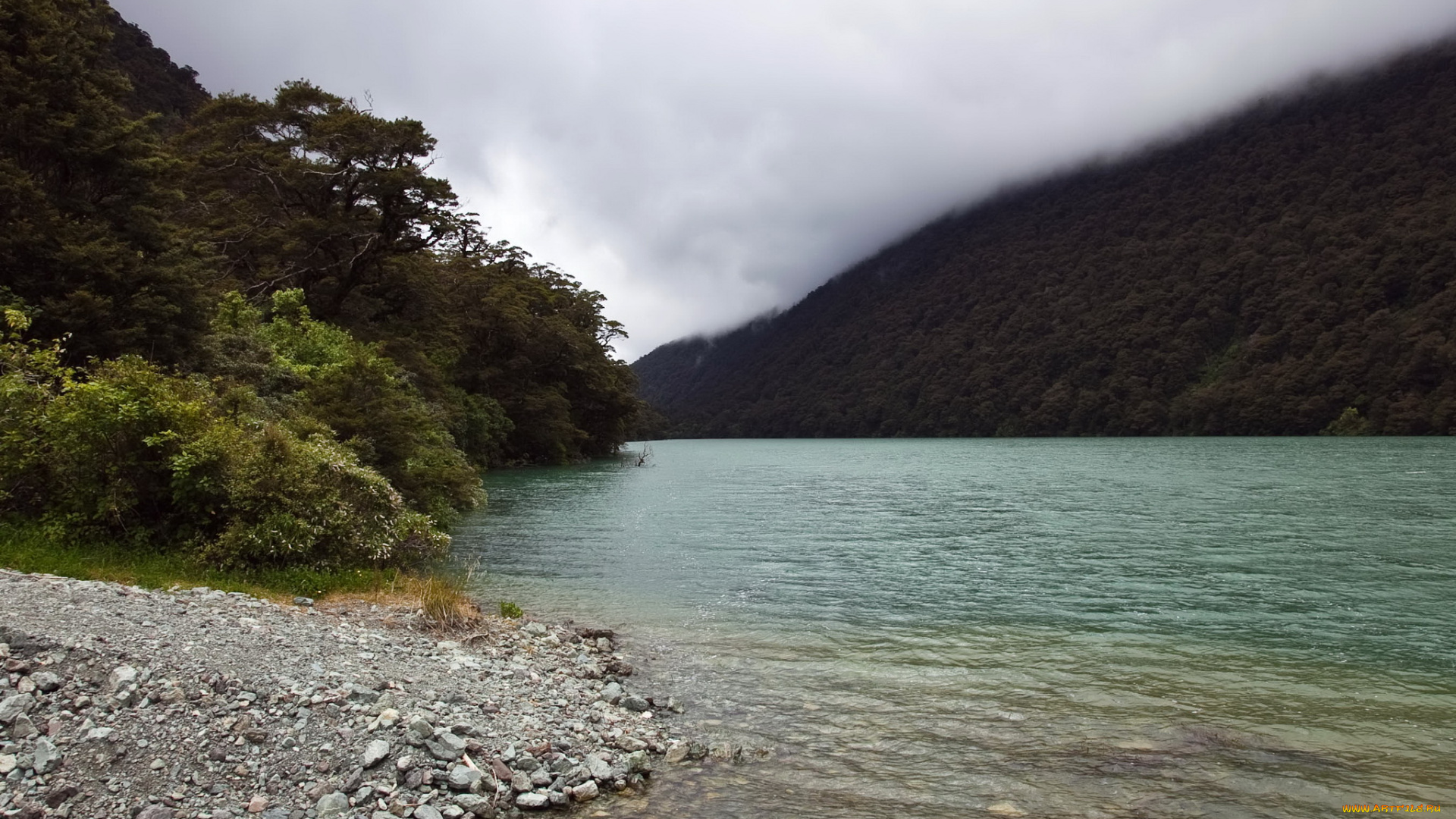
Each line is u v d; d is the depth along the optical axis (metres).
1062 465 62.38
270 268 41.75
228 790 6.05
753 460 82.94
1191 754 7.86
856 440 176.25
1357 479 41.69
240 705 7.02
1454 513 27.88
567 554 20.64
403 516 16.23
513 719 7.88
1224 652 11.64
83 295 18.06
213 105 43.47
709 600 15.27
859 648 11.87
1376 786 7.14
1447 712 9.09
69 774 5.89
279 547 13.35
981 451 94.88
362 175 41.84
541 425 63.62
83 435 12.73
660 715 8.86
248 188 44.59
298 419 20.19
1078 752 7.90
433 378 42.84
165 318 20.17
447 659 9.56
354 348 27.38
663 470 62.78
